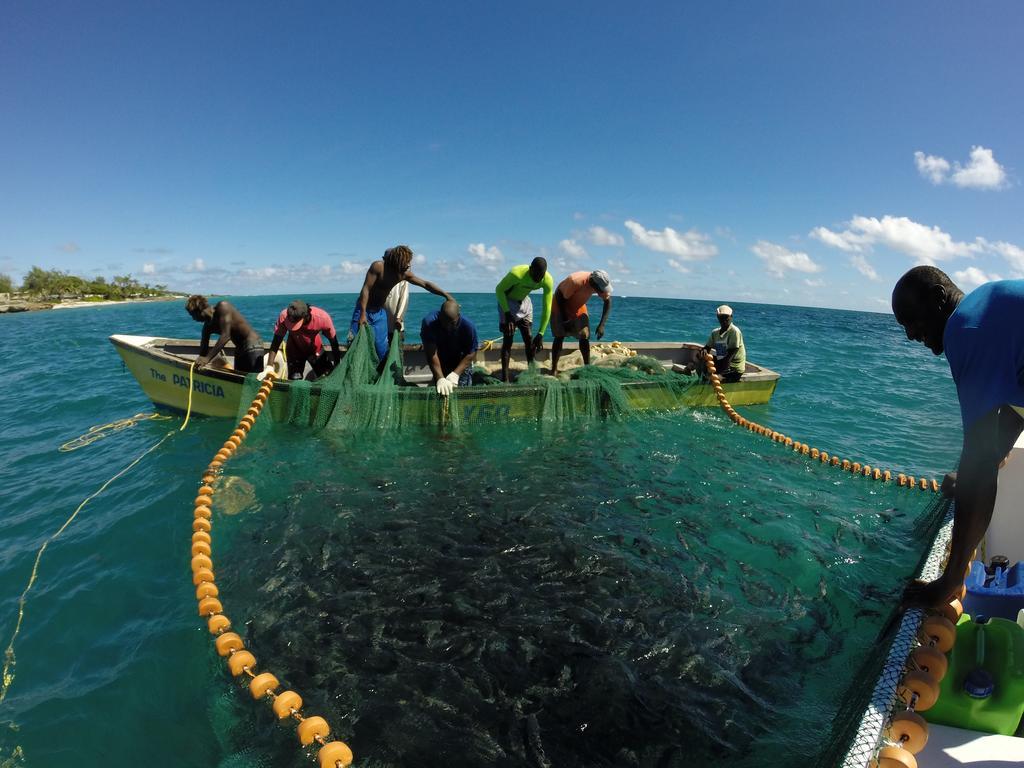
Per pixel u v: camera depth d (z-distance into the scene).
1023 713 2.31
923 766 2.16
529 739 3.06
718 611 4.14
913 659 2.40
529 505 5.64
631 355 10.65
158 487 6.23
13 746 3.09
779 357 17.83
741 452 7.55
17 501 6.11
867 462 7.62
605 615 4.04
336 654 3.63
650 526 5.32
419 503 5.64
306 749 2.97
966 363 2.15
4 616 4.18
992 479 2.19
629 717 3.21
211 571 4.45
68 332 26.45
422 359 10.20
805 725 3.19
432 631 3.84
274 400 7.79
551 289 8.77
